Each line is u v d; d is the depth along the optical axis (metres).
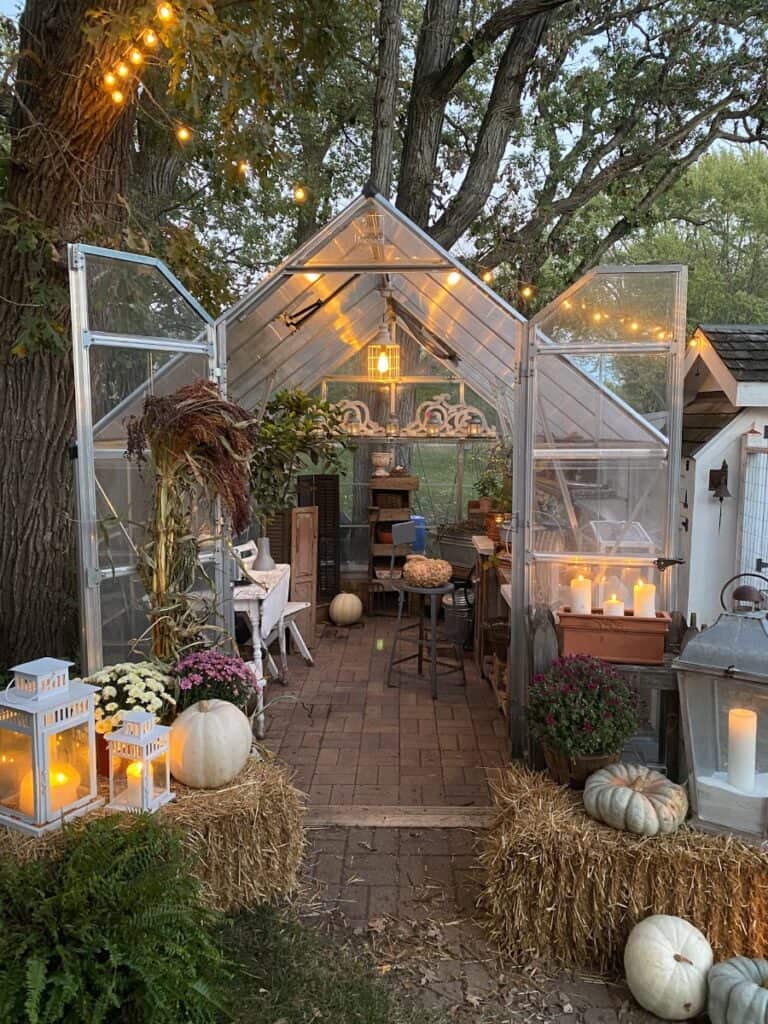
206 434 3.40
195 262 4.91
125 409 3.82
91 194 4.21
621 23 9.51
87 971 2.18
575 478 4.39
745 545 5.09
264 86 4.47
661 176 9.81
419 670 6.00
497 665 5.24
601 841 2.72
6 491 4.31
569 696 3.03
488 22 7.20
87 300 3.57
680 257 20.05
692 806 2.86
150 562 3.60
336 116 9.48
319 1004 2.56
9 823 2.72
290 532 6.52
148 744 2.87
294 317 5.58
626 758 3.63
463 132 10.02
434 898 3.15
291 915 3.02
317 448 6.01
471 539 6.77
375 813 3.79
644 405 4.28
